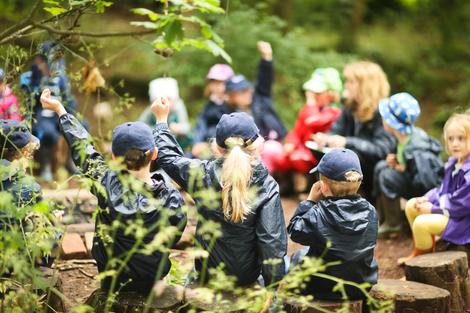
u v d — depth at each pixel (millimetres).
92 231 5621
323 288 4184
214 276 4086
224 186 3957
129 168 3898
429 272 4699
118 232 3875
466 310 4844
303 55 12102
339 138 6336
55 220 3818
